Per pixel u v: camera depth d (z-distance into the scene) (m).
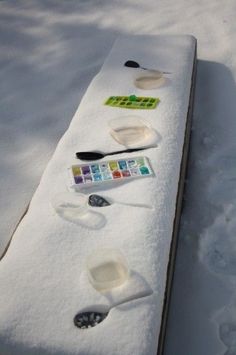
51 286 1.11
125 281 1.11
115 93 1.83
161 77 1.90
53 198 1.36
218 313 1.32
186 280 1.43
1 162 1.95
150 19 2.94
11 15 3.22
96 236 1.22
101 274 1.14
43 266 1.16
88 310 1.06
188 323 1.31
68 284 1.11
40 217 1.30
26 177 1.85
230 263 1.46
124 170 1.43
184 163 1.62
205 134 1.99
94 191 1.37
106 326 1.02
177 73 1.94
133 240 1.20
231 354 1.22
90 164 1.47
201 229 1.57
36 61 2.67
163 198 1.33
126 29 2.86
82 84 2.41
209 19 2.85
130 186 1.37
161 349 1.11
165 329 1.22
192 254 1.50
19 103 2.32
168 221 1.27
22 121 2.19
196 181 1.76
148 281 1.10
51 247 1.21
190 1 3.10
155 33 2.76
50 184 1.42
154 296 1.08
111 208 1.30
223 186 1.72
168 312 1.29
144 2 3.17
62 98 2.32
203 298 1.37
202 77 2.36
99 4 3.23
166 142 1.53
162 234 1.23
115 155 1.50
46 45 2.82
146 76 1.92
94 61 2.59
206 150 1.90
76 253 1.18
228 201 1.65
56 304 1.07
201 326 1.30
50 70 2.56
